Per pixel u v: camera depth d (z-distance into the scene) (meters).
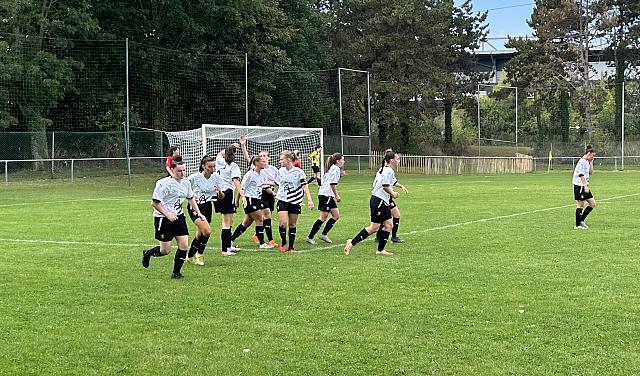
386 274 10.08
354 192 28.47
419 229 15.47
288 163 12.45
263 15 44.31
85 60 38.28
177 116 41.75
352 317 7.61
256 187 12.86
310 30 50.25
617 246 12.66
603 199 23.61
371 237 14.44
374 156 45.69
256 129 31.36
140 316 7.82
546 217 17.88
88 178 34.50
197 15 41.62
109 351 6.55
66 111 38.72
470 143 59.16
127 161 33.44
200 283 9.61
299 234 15.02
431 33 52.72
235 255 12.19
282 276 10.05
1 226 16.88
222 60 41.91
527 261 11.03
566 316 7.52
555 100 58.91
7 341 6.89
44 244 13.68
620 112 56.41
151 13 41.19
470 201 23.23
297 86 47.22
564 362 6.06
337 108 49.41
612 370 5.86
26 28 36.59
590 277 9.63
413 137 54.66
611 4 57.62
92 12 38.28
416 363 6.09
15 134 33.47
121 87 38.78
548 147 54.72
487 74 60.44
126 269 10.80
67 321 7.63
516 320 7.39
